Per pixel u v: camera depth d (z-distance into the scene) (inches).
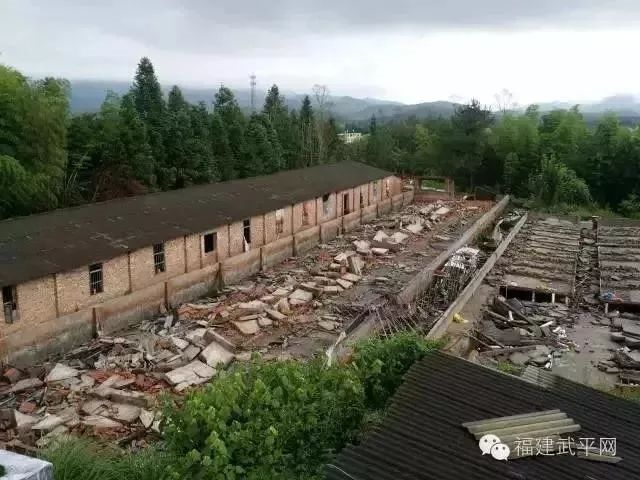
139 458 479.5
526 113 3134.8
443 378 578.2
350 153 3078.2
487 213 2128.4
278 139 2524.6
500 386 573.3
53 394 758.5
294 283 1269.7
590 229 2082.9
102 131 1694.1
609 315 1249.4
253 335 1000.2
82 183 1649.9
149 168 1689.2
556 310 1273.4
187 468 411.5
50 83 1446.9
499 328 1179.3
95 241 1022.4
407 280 1333.7
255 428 448.1
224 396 466.0
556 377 633.0
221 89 2438.5
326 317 1083.9
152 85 2224.4
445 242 1728.6
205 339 941.8
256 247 1393.9
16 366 850.1
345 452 446.6
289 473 459.8
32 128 1311.5
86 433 663.8
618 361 1019.3
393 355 625.0
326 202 1739.7
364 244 1626.5
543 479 426.3
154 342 923.4
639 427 531.5
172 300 1127.6
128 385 791.1
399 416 505.0
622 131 2578.7
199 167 1894.7
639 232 2003.0
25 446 600.4
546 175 2524.6
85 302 967.0
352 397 538.6
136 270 1061.1
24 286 868.0
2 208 1323.8
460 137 2802.7
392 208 2214.6
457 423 496.7
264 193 1546.5
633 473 448.8
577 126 2792.8
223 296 1197.7
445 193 2536.9
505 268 1520.7
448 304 1202.0
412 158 3051.2
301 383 510.9
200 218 1250.0
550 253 1700.3
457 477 419.2
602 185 2556.6
